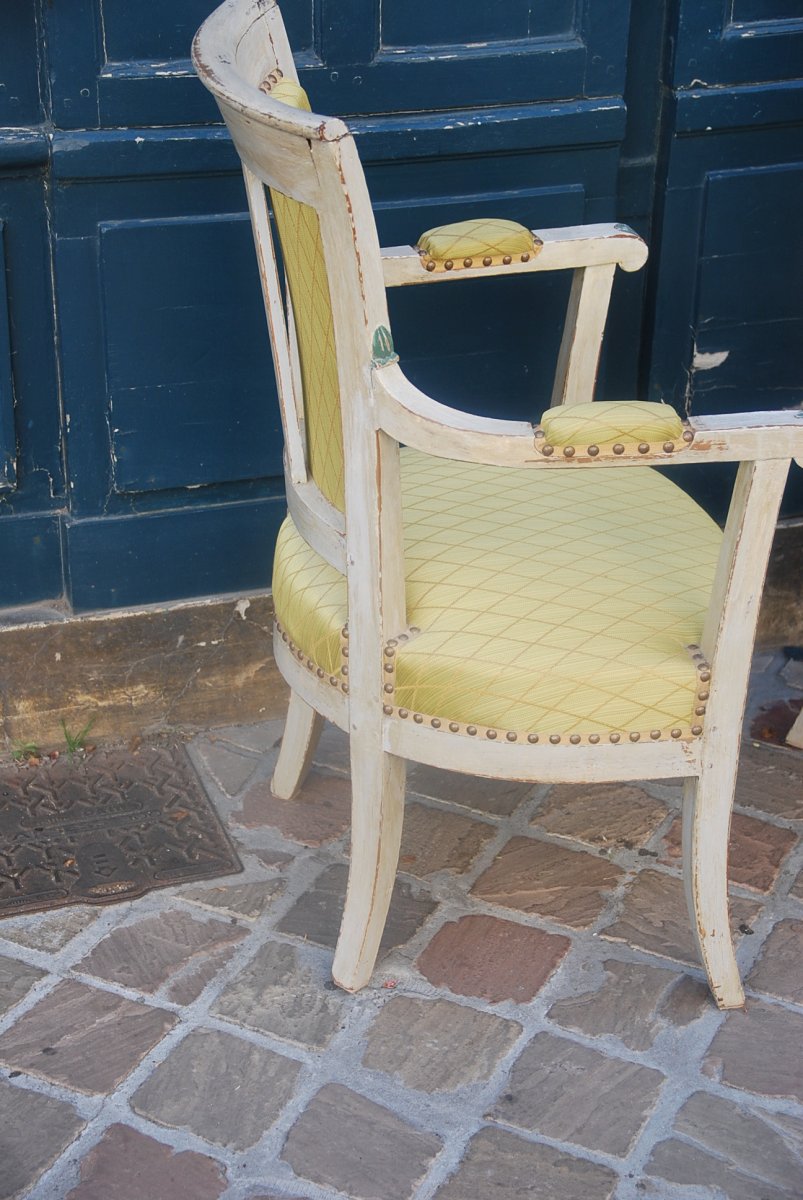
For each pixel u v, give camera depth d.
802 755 2.43
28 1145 1.66
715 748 1.67
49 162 2.06
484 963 1.95
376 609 1.63
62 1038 1.82
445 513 1.87
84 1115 1.70
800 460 1.48
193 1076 1.76
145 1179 1.61
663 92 2.36
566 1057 1.79
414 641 1.65
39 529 2.31
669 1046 1.81
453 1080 1.76
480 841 2.21
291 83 1.70
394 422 1.48
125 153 2.08
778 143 2.41
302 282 1.56
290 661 1.87
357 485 1.56
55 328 2.19
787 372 2.60
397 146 2.20
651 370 2.53
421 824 2.24
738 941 2.00
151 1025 1.84
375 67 2.16
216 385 2.29
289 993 1.90
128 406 2.25
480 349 2.41
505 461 1.46
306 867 2.14
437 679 1.64
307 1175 1.62
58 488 2.31
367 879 1.82
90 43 2.02
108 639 2.38
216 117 2.12
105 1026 1.84
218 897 2.08
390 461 1.54
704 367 2.54
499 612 1.67
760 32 2.31
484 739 1.64
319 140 1.33
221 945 1.98
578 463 1.45
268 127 1.39
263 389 2.32
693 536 1.85
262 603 2.44
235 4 1.73
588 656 1.62
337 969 1.89
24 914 2.04
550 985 1.91
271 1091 1.74
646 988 1.91
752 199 2.43
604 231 2.00
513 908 2.06
